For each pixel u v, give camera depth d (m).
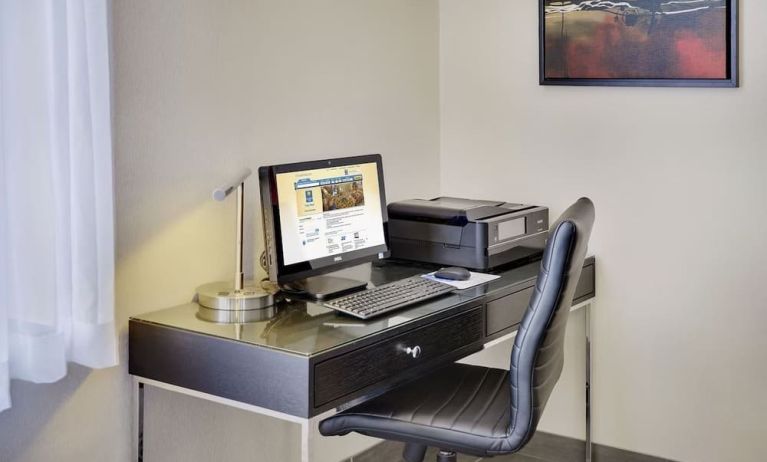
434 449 3.35
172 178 2.42
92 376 2.25
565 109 3.21
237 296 2.36
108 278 2.10
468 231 2.81
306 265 2.48
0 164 1.87
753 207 2.91
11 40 1.93
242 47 2.59
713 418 3.05
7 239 1.94
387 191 3.22
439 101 3.47
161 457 2.46
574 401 3.31
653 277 3.10
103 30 2.05
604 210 3.17
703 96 2.95
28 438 2.13
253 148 2.66
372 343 2.14
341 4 2.95
